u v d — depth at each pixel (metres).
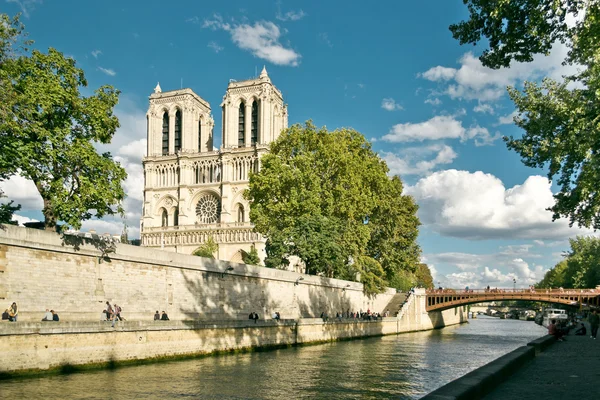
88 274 39.16
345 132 78.31
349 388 28.70
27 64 36.16
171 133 151.25
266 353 45.28
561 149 35.19
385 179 81.62
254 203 74.00
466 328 106.25
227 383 29.39
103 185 39.09
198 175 143.38
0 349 27.02
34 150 36.09
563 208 37.19
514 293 92.56
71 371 30.61
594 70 27.61
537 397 13.27
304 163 70.56
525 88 39.56
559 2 19.70
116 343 33.62
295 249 68.81
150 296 44.62
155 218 145.50
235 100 144.75
